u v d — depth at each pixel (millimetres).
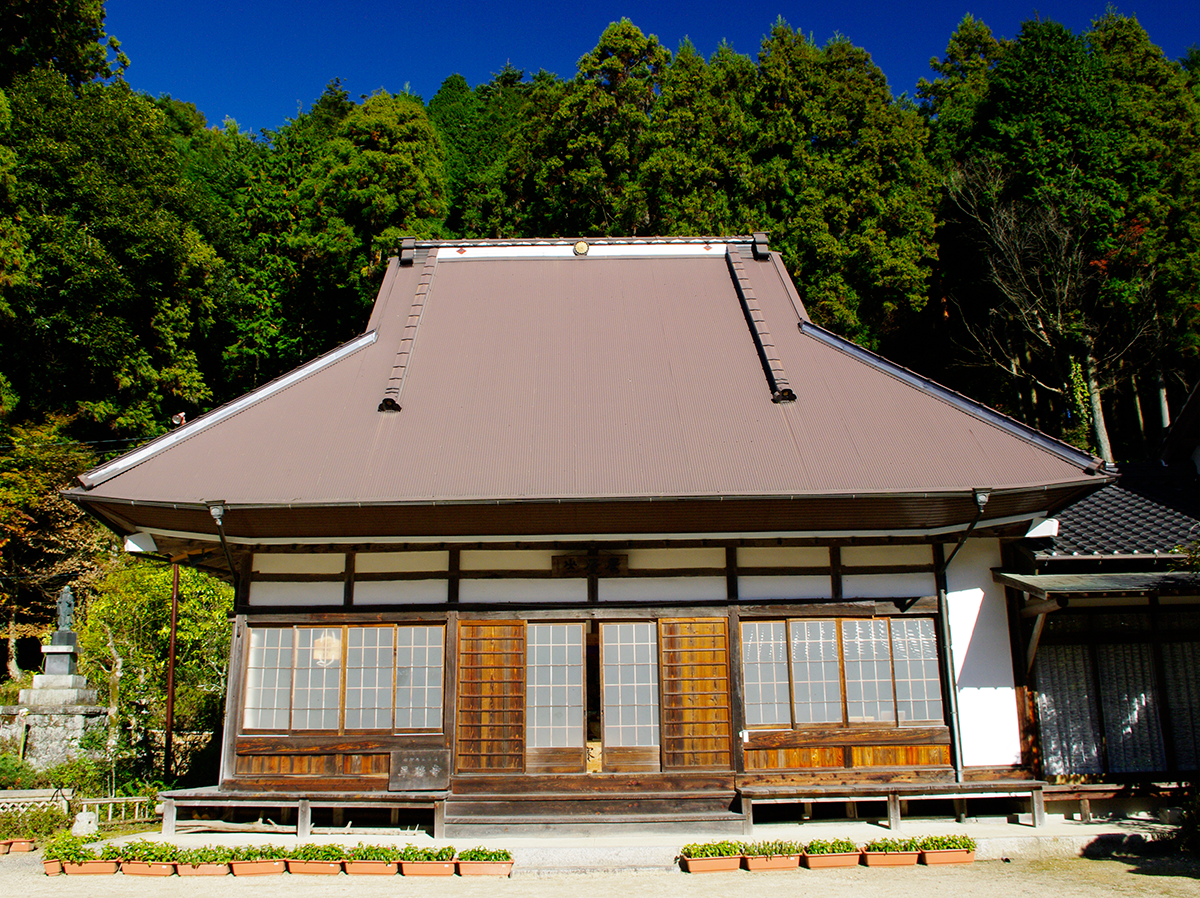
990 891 7430
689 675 9805
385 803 9328
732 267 13742
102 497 9141
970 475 9633
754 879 7957
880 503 9352
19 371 21688
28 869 8625
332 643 9969
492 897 7375
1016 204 25453
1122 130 25922
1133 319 25125
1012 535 10172
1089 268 25000
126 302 22328
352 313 28406
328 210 26719
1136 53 30062
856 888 7570
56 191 21797
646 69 27062
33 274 20484
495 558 10102
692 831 9227
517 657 9875
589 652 14344
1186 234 24609
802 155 26625
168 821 9469
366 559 10148
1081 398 24328
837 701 9812
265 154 31656
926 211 26234
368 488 9438
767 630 9961
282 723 9789
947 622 9984
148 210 22859
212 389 28094
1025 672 9953
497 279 13625
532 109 29094
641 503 9203
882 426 10539
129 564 16719
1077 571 10078
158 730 14906
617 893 7480
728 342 12312
